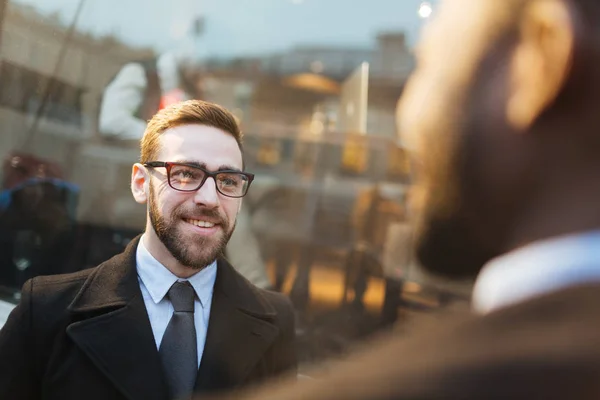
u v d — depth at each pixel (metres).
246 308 1.66
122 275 1.59
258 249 3.96
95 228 3.56
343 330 3.40
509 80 0.47
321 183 4.75
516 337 0.40
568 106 0.44
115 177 3.68
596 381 0.37
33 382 1.52
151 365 1.50
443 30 0.52
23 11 3.62
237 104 6.16
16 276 3.34
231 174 1.59
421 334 0.45
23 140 3.65
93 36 3.96
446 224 0.51
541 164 0.45
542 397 0.37
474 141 0.48
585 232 0.43
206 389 1.51
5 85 3.59
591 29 0.42
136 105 3.93
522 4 0.46
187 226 1.55
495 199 0.48
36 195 3.55
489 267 0.49
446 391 0.39
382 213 4.19
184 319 1.56
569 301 0.41
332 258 4.00
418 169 0.55
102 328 1.50
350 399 0.41
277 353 1.74
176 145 1.57
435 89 0.51
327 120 5.79
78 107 3.86
